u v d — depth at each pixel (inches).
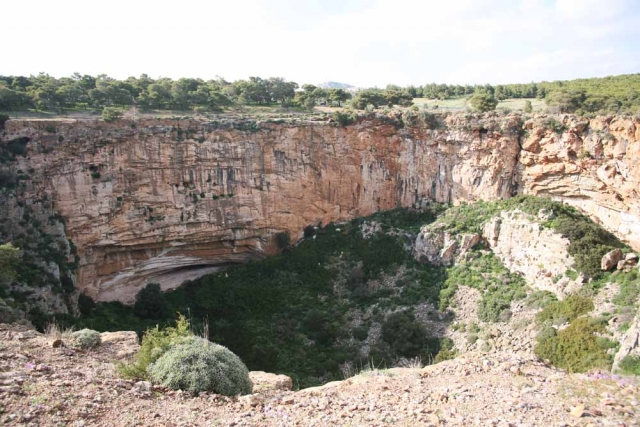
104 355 954.7
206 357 789.2
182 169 2551.7
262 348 2106.3
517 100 4185.5
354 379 885.8
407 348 2054.6
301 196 2859.3
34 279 1978.3
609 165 2356.1
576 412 618.8
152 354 812.0
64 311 2064.5
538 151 2588.6
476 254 2511.1
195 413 658.2
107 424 591.2
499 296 2235.5
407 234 2733.8
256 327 2290.8
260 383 968.9
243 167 2684.5
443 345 2062.0
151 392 715.4
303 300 2495.1
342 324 2290.8
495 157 2691.9
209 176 2618.1
